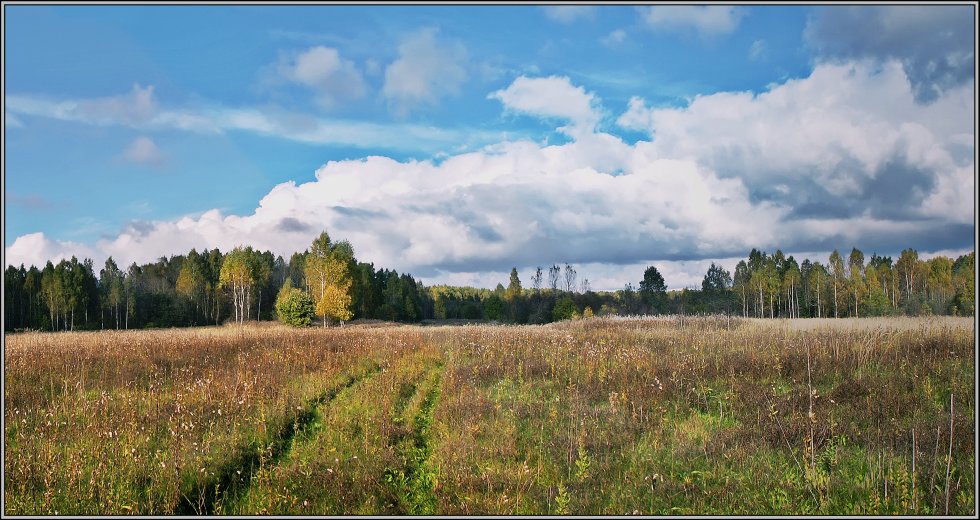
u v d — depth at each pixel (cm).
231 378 1234
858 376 1130
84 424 880
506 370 1355
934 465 642
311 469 698
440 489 661
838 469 690
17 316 5703
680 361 1320
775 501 617
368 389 1162
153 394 1091
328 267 4822
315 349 1739
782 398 964
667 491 648
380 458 747
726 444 782
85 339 2191
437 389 1252
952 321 1766
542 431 856
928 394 956
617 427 864
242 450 773
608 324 3106
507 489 640
